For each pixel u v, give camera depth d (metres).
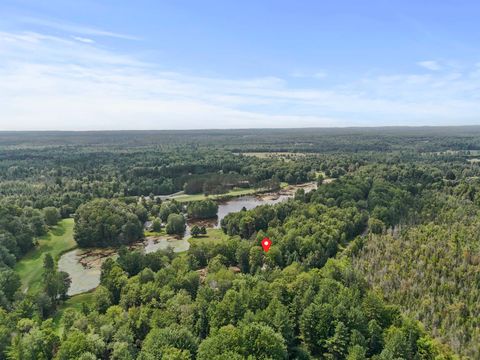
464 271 99.00
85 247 153.00
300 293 84.31
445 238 119.69
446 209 154.50
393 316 78.81
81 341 68.81
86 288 116.81
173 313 79.62
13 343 70.88
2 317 80.56
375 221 143.62
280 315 74.75
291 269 98.00
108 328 74.56
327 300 80.31
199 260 122.44
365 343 71.25
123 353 67.88
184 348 68.81
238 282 89.62
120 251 123.38
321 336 74.44
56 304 103.06
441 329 80.19
